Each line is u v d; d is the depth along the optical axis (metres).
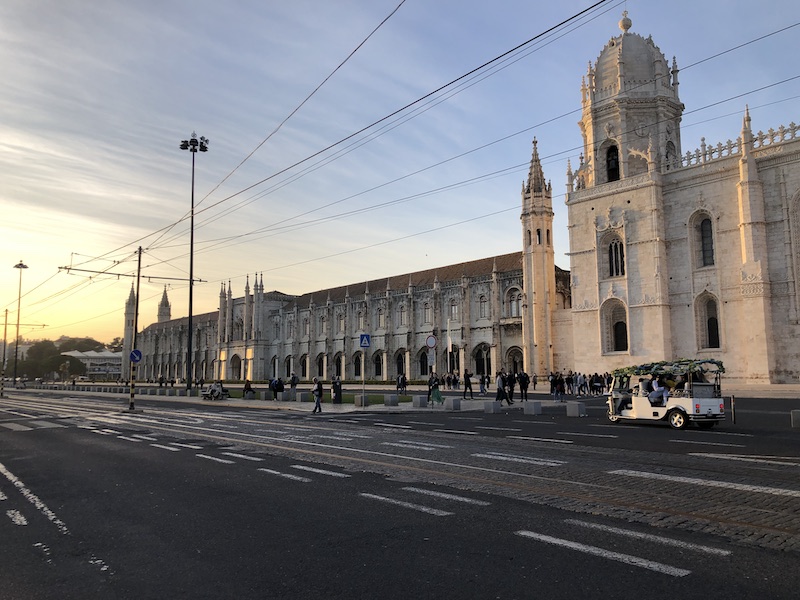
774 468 13.09
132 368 39.28
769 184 46.31
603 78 59.50
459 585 6.20
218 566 7.01
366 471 13.33
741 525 8.36
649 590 5.96
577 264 58.91
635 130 56.94
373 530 8.42
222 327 124.88
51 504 10.74
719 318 48.44
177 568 6.97
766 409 31.03
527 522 8.69
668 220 52.84
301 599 5.93
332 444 18.45
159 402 52.47
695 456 15.01
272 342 113.19
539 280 67.25
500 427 23.97
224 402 49.09
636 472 12.69
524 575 6.45
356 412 35.31
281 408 39.28
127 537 8.39
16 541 8.36
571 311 60.25
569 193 59.91
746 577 6.30
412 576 6.51
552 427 23.81
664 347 51.06
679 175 52.19
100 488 12.12
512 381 44.44
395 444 18.25
